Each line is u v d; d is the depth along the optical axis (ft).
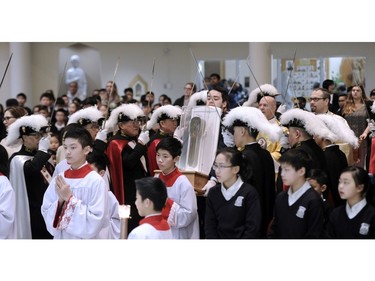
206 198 16.83
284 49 44.83
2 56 45.60
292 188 15.46
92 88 48.49
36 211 17.88
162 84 46.85
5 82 45.50
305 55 44.68
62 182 15.02
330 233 15.23
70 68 47.91
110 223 16.29
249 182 16.31
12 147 18.72
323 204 15.74
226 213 15.67
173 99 46.83
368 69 44.14
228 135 19.15
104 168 17.76
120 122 20.13
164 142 16.79
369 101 24.98
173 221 16.22
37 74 47.26
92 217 14.93
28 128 17.94
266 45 35.17
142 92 47.03
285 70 44.96
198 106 19.08
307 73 44.70
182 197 16.56
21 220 17.78
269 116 20.06
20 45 44.45
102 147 19.19
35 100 47.29
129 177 19.80
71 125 17.79
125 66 47.16
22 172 17.66
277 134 16.98
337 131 18.07
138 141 19.72
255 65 35.06
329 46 44.39
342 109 27.50
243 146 17.24
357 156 22.18
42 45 47.14
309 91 44.65
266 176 16.75
